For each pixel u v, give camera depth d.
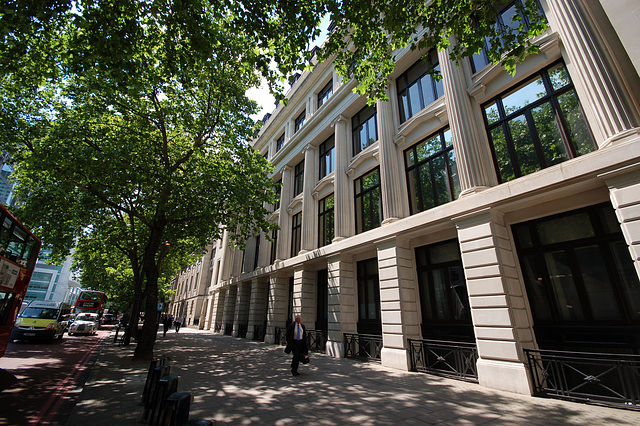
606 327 6.27
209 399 5.86
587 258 6.88
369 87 9.02
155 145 12.79
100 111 10.82
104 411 5.08
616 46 6.72
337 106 16.59
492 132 9.17
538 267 7.65
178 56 7.81
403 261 10.62
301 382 7.52
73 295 90.00
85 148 10.49
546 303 7.35
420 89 12.20
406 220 10.35
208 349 14.95
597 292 6.61
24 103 11.28
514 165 8.40
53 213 15.43
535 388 6.46
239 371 9.02
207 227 14.27
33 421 4.79
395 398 6.05
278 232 21.22
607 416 4.87
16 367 9.26
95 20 6.46
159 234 12.44
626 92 6.33
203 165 14.38
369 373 8.82
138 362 10.25
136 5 6.42
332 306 13.34
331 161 17.86
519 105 8.61
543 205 7.60
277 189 23.88
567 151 7.36
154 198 11.22
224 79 11.85
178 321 28.30
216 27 9.24
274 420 4.70
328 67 19.28
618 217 5.87
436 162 10.91
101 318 38.97
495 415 4.98
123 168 10.62
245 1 6.57
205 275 40.94
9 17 5.52
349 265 13.80
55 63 9.03
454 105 9.70
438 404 5.63
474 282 7.86
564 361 6.21
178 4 6.19
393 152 12.33
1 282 7.78
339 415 4.96
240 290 24.92
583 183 6.57
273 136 26.89
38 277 68.62
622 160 5.84
